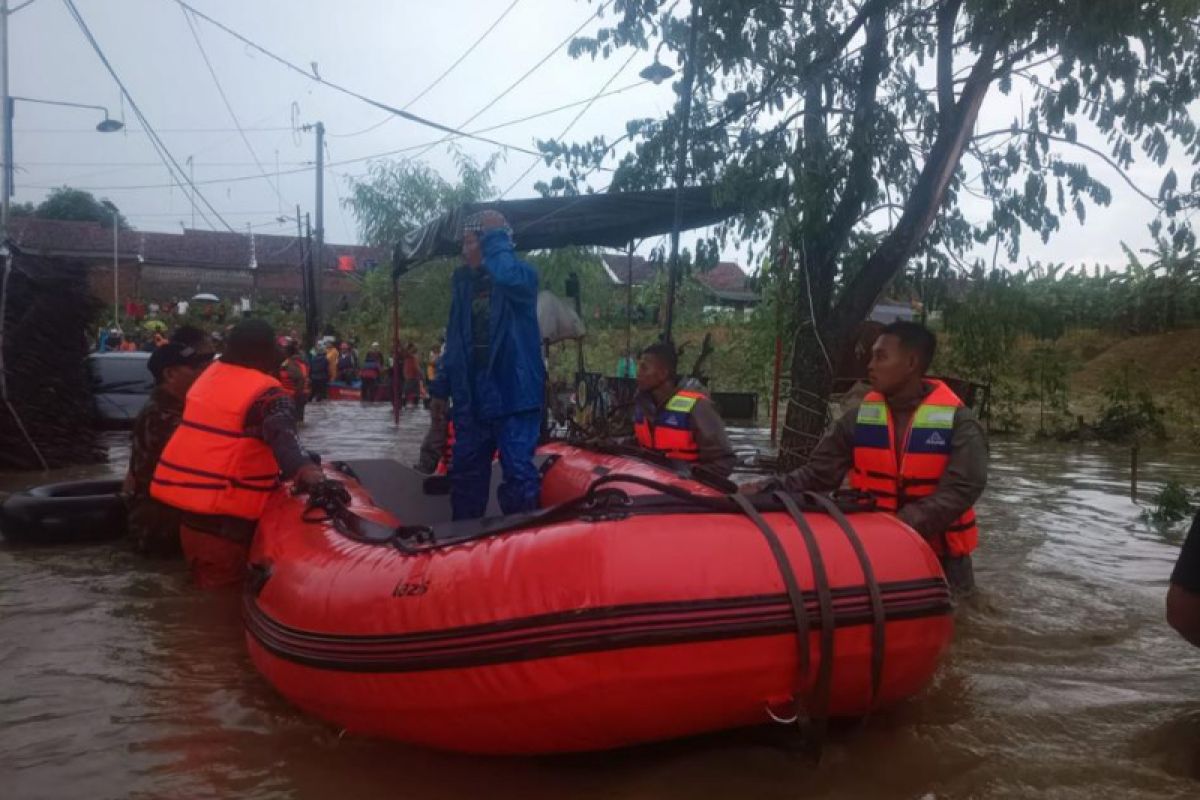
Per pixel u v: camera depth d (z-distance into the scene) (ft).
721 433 18.37
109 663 13.23
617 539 9.11
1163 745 10.39
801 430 25.58
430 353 82.23
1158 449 44.73
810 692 9.33
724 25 24.04
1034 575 18.11
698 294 73.26
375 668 9.53
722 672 8.91
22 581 17.70
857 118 24.14
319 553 11.69
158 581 17.71
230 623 15.16
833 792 9.31
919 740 10.50
